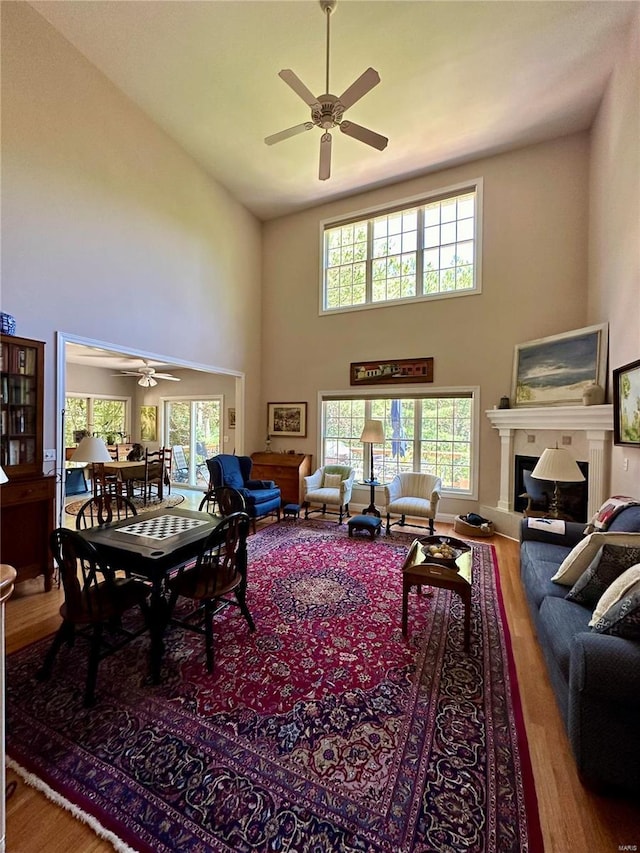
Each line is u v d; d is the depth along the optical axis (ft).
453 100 13.21
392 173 17.53
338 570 11.46
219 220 18.54
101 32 11.12
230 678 6.65
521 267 15.98
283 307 21.45
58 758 5.04
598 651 4.53
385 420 19.17
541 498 13.93
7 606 9.31
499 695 6.29
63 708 5.92
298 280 21.02
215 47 11.41
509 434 15.49
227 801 4.48
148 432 29.12
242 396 20.49
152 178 14.75
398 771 4.89
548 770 4.91
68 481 23.49
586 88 12.75
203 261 17.57
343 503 16.89
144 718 5.74
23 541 9.74
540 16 10.30
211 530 8.30
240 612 8.93
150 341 14.85
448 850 3.99
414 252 18.39
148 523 8.93
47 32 10.95
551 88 12.74
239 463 18.58
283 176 17.89
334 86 12.69
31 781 4.72
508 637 8.00
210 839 4.08
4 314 9.57
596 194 13.82
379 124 14.32
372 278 19.40
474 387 16.85
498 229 16.37
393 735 5.46
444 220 17.79
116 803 4.46
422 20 10.43
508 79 12.35
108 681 6.57
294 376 21.15
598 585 6.40
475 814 4.35
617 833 4.16
